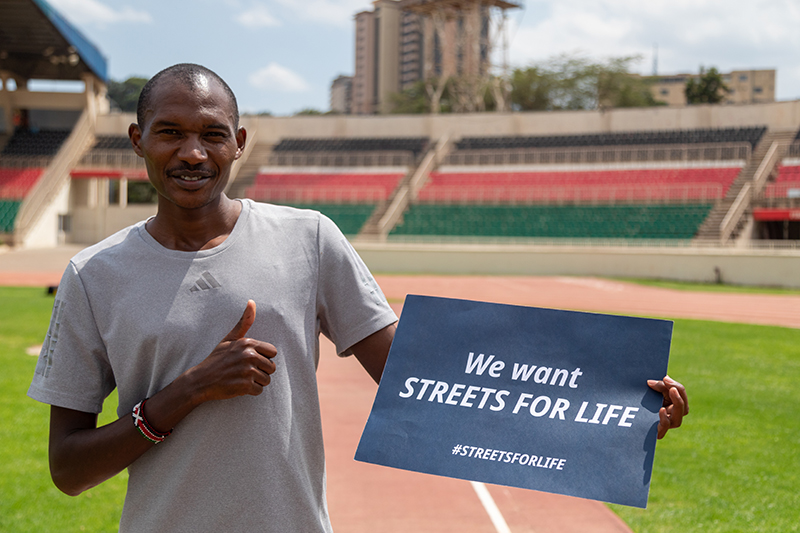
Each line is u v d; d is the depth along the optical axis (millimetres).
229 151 1706
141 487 1639
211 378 1523
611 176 34250
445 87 62625
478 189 34250
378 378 1881
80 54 35438
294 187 37062
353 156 38562
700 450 6047
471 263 29312
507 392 1767
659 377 1730
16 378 8156
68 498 4652
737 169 32500
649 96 61750
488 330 1817
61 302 1680
